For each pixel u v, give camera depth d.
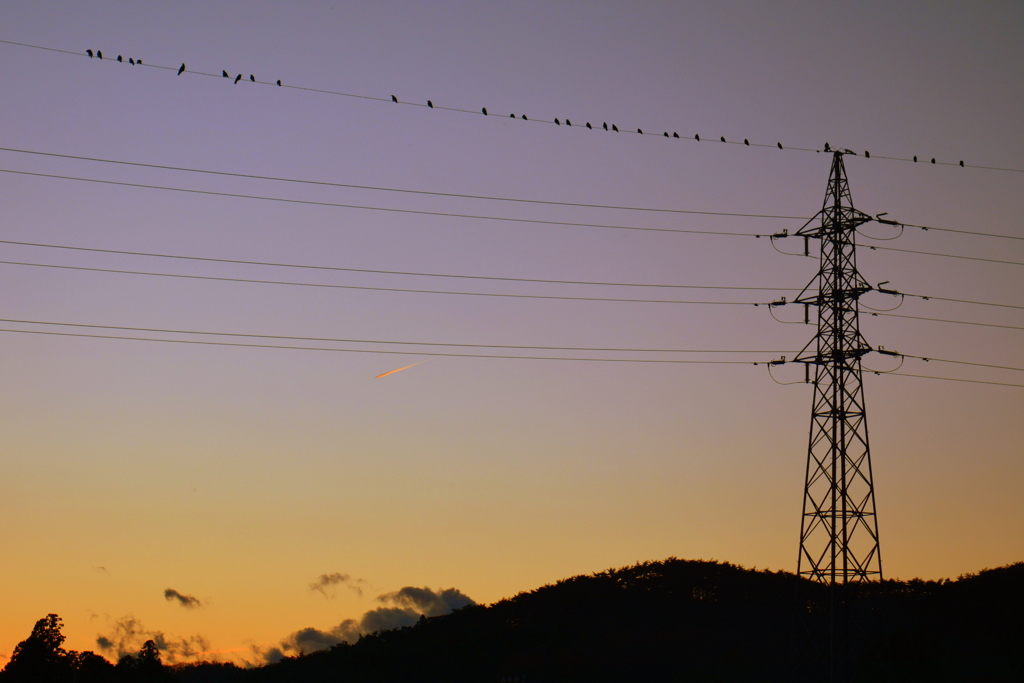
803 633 108.56
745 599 126.25
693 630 114.50
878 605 67.88
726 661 100.94
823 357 58.09
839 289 58.47
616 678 99.81
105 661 125.44
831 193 60.12
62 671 120.38
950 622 101.38
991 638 94.62
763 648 104.88
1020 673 82.25
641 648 109.06
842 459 56.25
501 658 117.31
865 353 57.12
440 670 117.56
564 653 111.69
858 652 57.03
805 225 60.81
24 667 117.88
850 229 59.59
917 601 111.12
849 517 55.59
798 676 91.56
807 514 56.84
